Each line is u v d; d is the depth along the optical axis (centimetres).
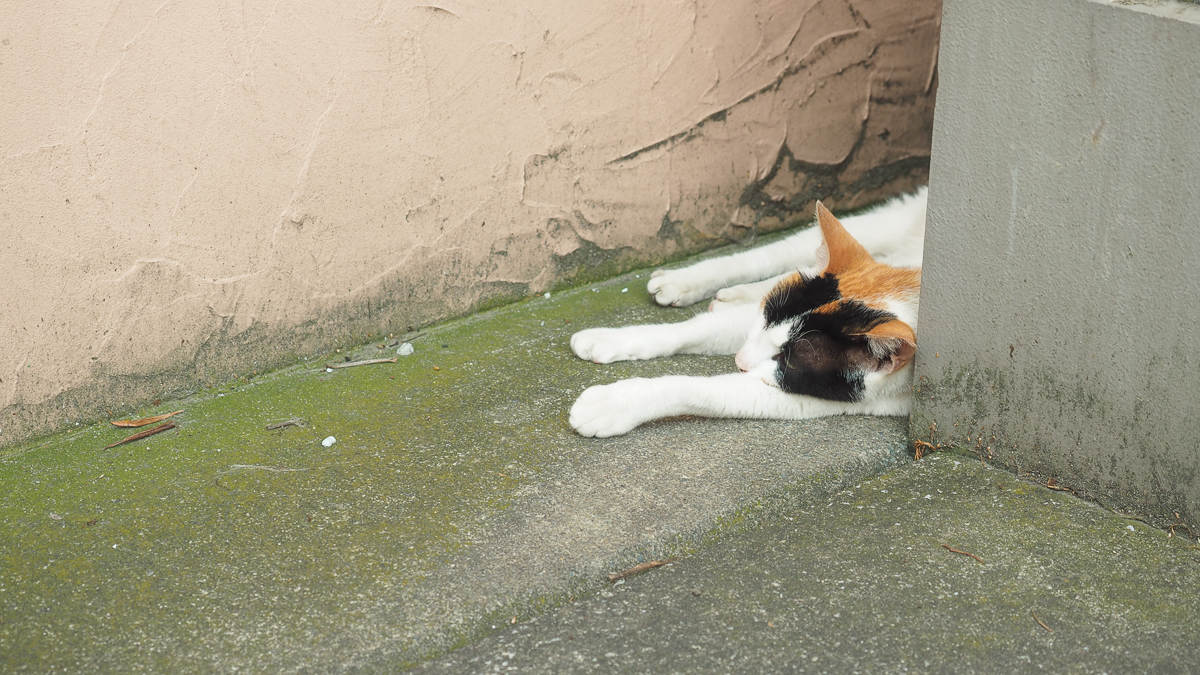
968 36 121
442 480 126
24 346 128
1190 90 116
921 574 119
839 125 161
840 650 115
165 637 115
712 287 149
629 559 120
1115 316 121
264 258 135
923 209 147
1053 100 120
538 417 132
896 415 135
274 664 113
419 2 136
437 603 117
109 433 130
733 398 133
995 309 125
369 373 138
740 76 153
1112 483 123
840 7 156
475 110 141
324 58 133
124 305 131
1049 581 118
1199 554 120
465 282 145
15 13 123
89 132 127
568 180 147
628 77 147
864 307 133
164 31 128
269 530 121
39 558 120
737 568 120
